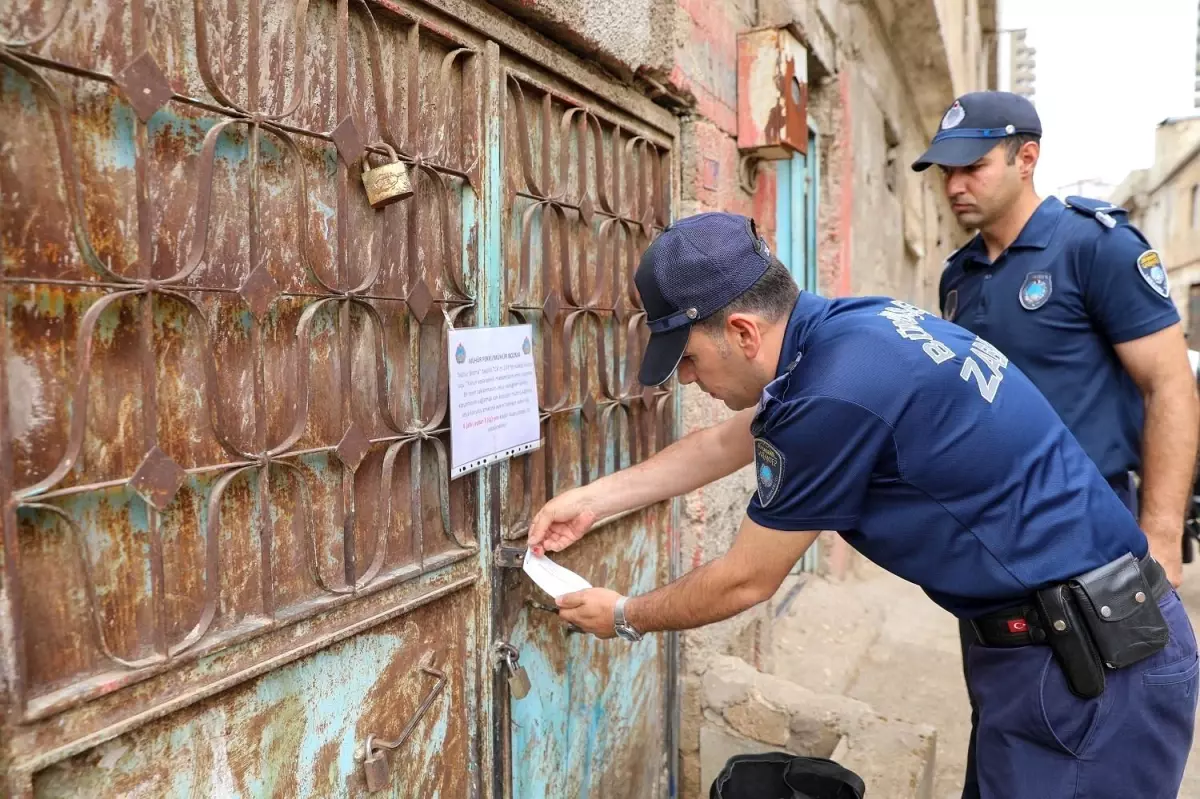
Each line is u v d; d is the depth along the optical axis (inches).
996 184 82.1
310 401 47.5
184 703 39.4
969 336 57.5
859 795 73.2
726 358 55.2
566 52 70.8
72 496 35.4
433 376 57.5
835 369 50.7
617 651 87.2
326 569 49.3
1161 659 56.2
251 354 43.3
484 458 60.9
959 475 52.0
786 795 75.2
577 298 72.9
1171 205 701.9
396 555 54.9
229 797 43.3
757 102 106.9
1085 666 53.4
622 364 84.0
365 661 52.6
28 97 33.1
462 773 63.2
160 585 38.1
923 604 172.4
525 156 64.4
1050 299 79.2
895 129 244.5
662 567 95.4
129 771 38.0
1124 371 79.4
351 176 49.5
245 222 43.0
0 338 31.6
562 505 66.6
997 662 57.5
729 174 107.0
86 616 36.1
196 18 39.0
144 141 36.4
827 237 170.7
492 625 64.2
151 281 36.8
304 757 48.1
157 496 37.5
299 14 44.3
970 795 73.0
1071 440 57.7
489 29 60.0
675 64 87.4
